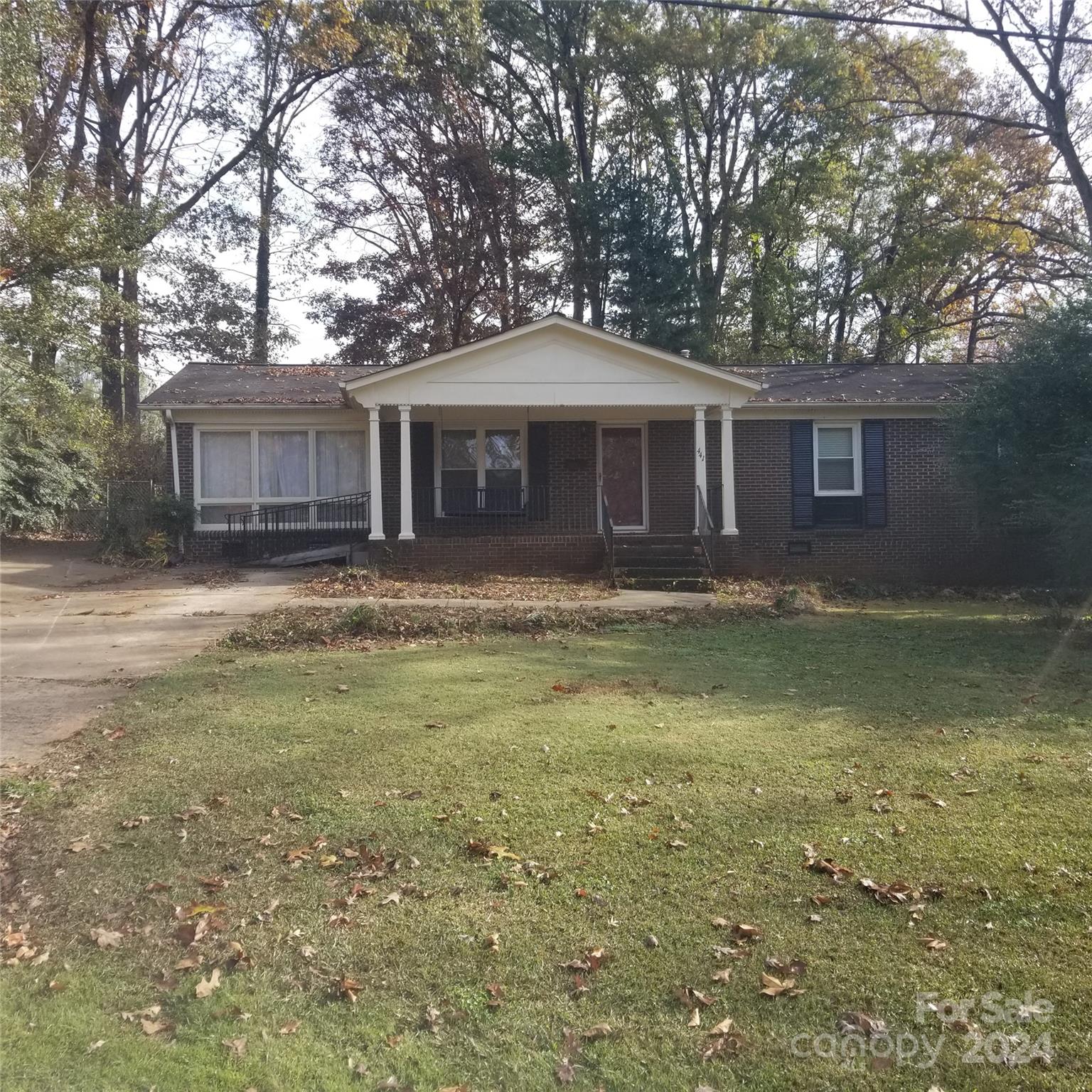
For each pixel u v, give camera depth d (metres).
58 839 4.98
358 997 3.47
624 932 3.90
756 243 35.88
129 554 18.72
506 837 4.86
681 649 10.30
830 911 4.04
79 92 26.44
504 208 32.72
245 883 4.43
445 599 14.05
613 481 19.66
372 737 6.61
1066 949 3.68
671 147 36.12
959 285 35.22
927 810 5.15
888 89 28.34
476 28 29.73
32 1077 3.02
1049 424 11.52
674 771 5.86
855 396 18.78
